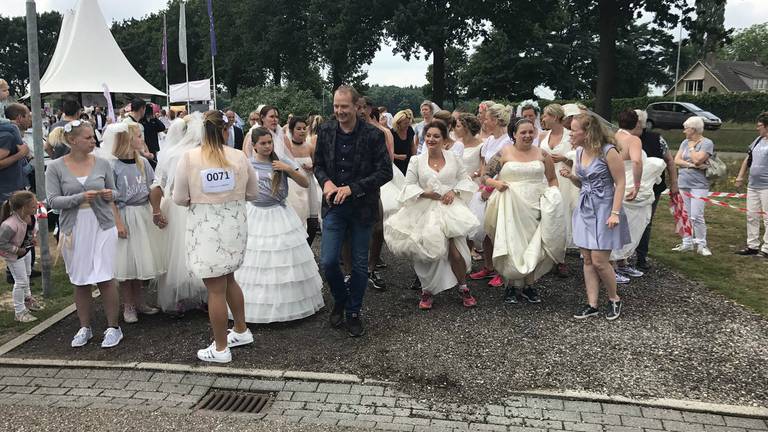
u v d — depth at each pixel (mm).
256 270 4910
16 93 78500
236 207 4078
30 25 5578
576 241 4914
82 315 4586
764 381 3830
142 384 3922
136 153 4969
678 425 3346
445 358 4215
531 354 4262
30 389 3869
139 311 5277
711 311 5125
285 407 3590
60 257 7352
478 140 6508
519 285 5332
